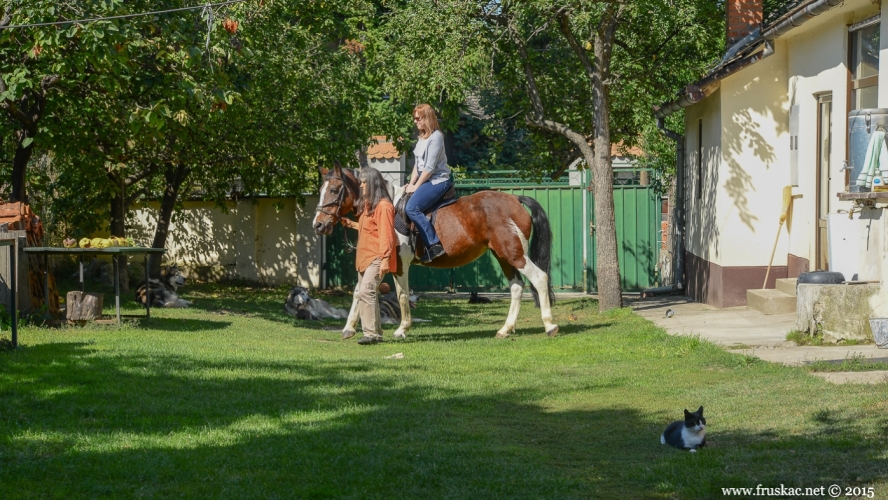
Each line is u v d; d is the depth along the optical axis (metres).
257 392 7.81
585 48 16.91
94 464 5.45
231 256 23.67
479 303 19.69
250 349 10.52
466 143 30.25
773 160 15.11
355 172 12.09
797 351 9.59
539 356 10.31
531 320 15.67
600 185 15.98
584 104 19.14
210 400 7.39
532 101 16.69
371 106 20.78
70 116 14.63
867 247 10.53
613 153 27.22
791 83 14.73
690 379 8.45
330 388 8.06
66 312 12.09
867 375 7.93
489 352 10.69
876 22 11.69
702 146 17.22
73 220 19.95
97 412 6.82
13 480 5.08
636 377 8.67
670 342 10.84
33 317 11.88
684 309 15.49
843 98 12.57
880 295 9.97
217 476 5.25
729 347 10.14
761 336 11.05
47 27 11.36
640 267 21.45
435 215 12.11
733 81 15.08
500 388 8.20
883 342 9.55
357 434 6.33
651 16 16.16
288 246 23.11
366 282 11.68
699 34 16.66
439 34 15.05
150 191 21.50
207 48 11.77
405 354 10.52
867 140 10.45
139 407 7.04
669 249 21.84
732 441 6.04
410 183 12.26
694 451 5.77
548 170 20.81
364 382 8.41
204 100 12.35
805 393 7.27
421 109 12.04
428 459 5.66
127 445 5.93
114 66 11.60
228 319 14.47
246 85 13.88
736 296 15.20
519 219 12.20
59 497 4.82
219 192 21.83
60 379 7.93
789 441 5.81
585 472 5.45
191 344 10.70
